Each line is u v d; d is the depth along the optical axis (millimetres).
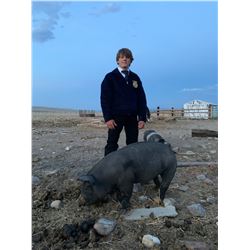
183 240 2256
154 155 2721
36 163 4160
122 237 2281
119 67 3188
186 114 15781
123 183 2586
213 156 4625
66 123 10703
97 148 5246
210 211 2721
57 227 2396
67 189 3014
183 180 3449
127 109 3170
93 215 2574
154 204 2791
